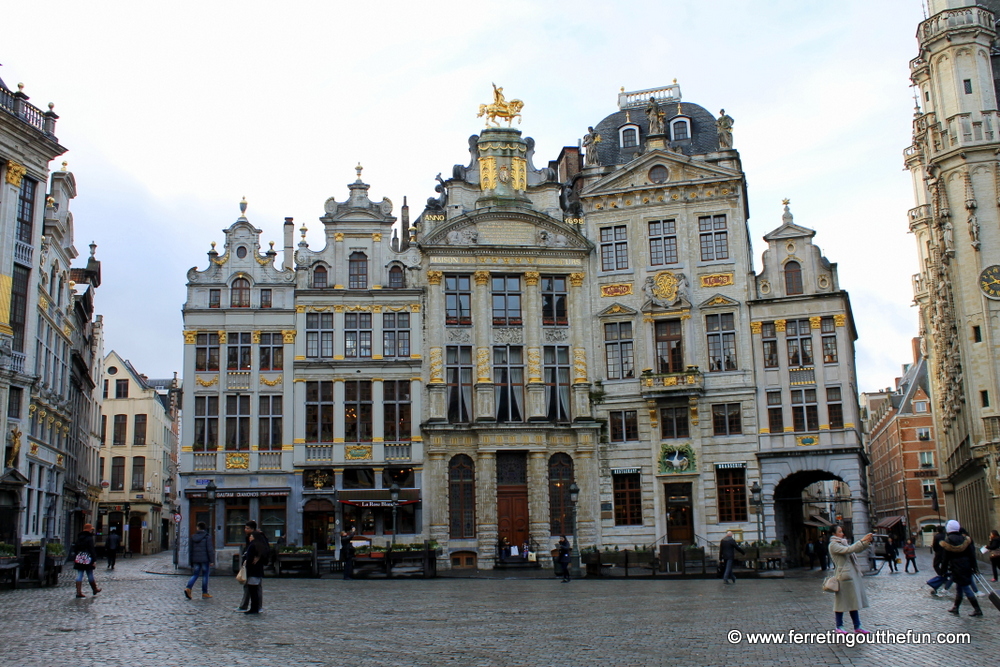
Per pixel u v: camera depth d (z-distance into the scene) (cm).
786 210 5191
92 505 7650
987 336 5362
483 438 4978
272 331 5006
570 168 6091
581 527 5028
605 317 5291
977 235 5434
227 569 4425
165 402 10150
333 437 4925
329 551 4734
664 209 5334
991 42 5841
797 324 5075
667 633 1883
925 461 12044
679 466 5053
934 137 5741
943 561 2711
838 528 1811
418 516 4916
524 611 2397
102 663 1511
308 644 1738
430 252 5197
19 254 4109
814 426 4953
